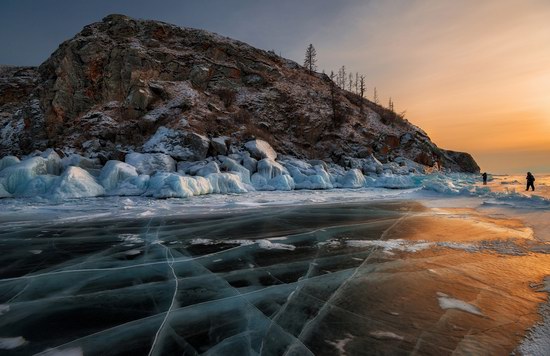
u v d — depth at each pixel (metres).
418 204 14.59
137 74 32.81
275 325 3.61
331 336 3.34
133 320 3.81
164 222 10.15
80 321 3.81
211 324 3.68
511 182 33.66
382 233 8.36
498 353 2.96
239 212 12.22
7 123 33.25
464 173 49.12
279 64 49.00
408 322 3.61
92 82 31.64
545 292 4.42
